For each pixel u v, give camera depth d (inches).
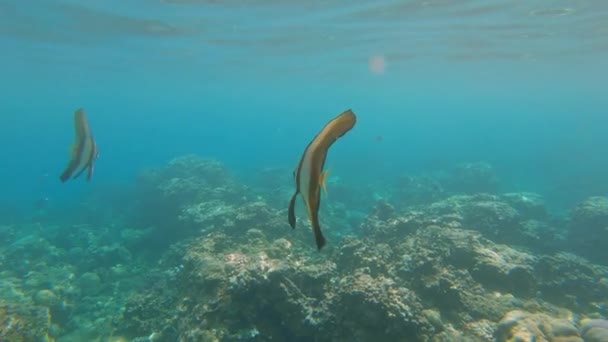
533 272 352.8
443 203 610.9
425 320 252.1
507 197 716.7
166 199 701.9
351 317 252.8
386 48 1091.3
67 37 900.6
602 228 508.7
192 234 551.8
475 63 1439.5
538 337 234.7
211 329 267.7
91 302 463.8
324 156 48.6
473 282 325.1
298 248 434.6
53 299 419.2
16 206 1173.7
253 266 291.0
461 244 362.9
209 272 318.7
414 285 318.3
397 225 445.1
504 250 384.8
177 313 323.3
